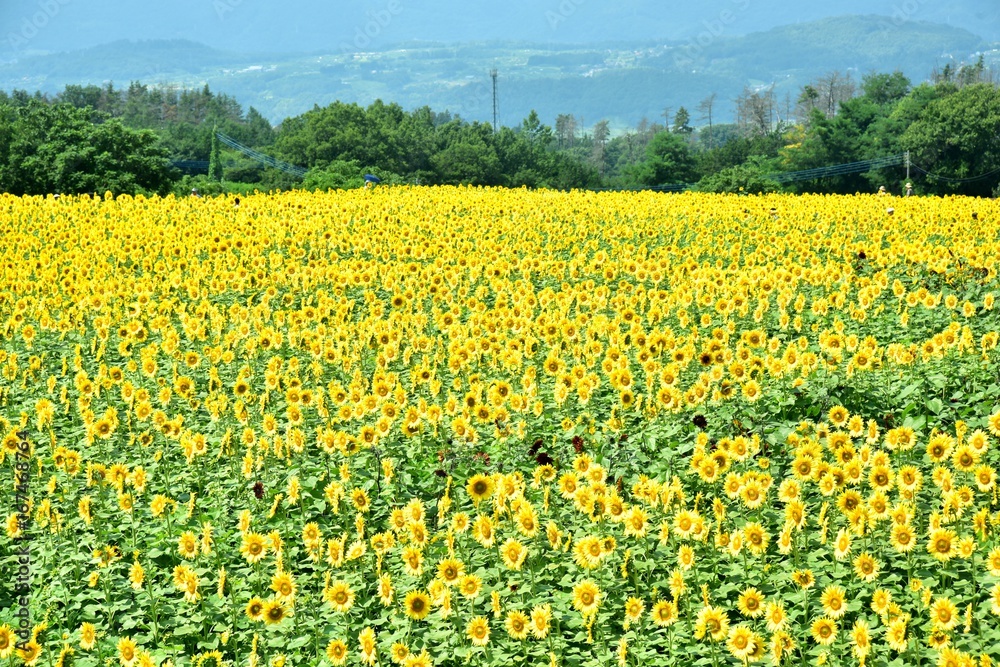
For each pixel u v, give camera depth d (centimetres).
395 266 3603
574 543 1467
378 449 1850
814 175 19450
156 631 1394
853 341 2183
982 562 1332
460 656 1288
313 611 1415
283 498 1725
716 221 5519
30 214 5525
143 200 6278
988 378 2052
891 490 1558
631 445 1802
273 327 2884
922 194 18425
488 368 2353
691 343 2194
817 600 1325
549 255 4094
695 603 1365
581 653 1291
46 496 1767
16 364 2430
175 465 1919
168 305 2970
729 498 1614
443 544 1529
